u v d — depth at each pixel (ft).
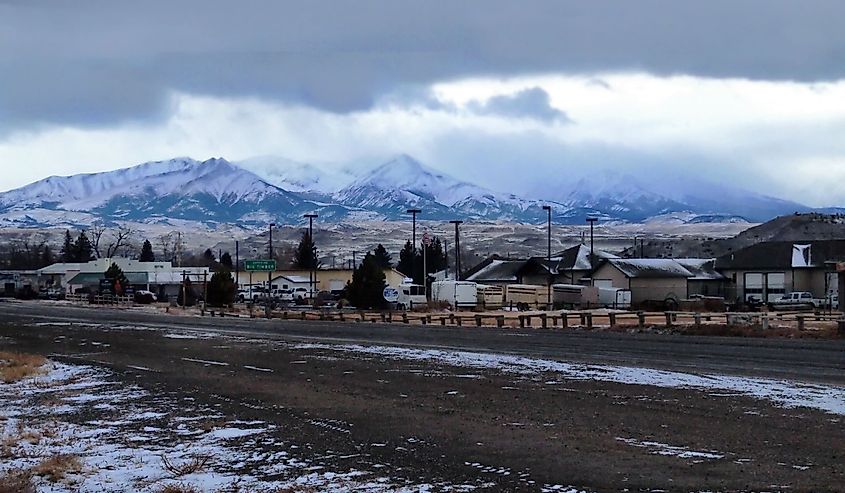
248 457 57.11
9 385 99.19
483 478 50.31
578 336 166.81
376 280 314.55
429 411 76.54
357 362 121.29
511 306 313.94
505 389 90.43
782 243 351.87
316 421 71.72
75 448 60.70
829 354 120.98
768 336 157.79
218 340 167.32
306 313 275.39
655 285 332.60
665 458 55.31
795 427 65.36
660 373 100.37
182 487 48.52
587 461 54.70
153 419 73.87
